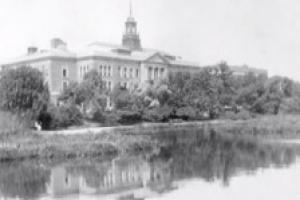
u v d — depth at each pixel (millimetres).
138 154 35719
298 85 110750
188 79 89312
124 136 40625
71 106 61312
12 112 48531
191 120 85438
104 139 38156
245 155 34406
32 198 20812
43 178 25672
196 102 85500
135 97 75438
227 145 41594
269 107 92688
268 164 29828
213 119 88375
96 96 68062
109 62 95562
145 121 76750
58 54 91188
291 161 30969
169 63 111750
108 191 22188
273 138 46906
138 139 39906
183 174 26578
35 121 52406
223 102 94750
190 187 22812
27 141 35094
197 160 32281
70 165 30219
